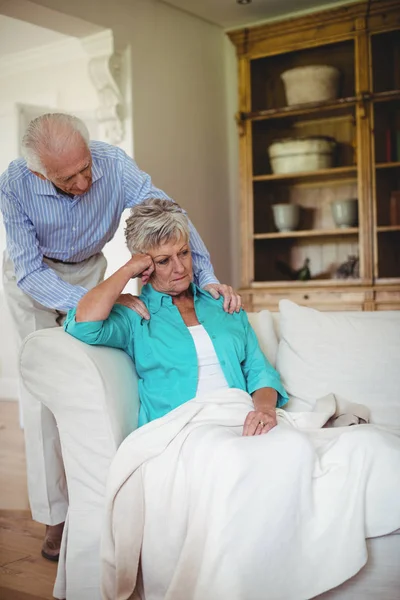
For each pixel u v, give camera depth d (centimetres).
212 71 484
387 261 427
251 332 218
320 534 162
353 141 438
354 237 439
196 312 211
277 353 236
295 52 445
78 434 188
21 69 498
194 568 162
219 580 156
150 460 177
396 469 166
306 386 221
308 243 451
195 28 465
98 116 408
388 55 423
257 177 459
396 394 214
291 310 237
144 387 202
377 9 414
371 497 164
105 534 178
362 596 168
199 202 469
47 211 222
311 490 164
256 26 444
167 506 172
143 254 201
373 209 428
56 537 235
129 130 407
